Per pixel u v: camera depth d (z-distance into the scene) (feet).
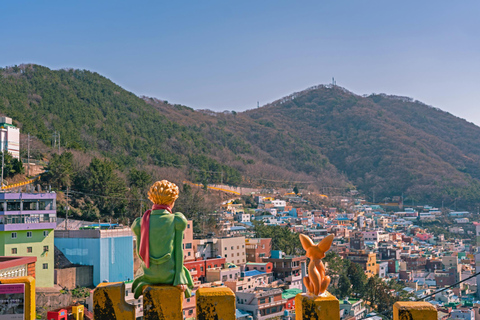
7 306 24.45
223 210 576.20
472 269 465.88
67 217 307.37
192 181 653.71
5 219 226.17
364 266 415.44
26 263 182.60
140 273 25.22
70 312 184.34
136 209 366.84
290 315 262.06
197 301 22.65
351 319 262.06
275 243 397.60
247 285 293.02
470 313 291.58
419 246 582.35
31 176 356.79
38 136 469.57
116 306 23.40
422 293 373.61
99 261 254.68
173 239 24.45
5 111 492.13
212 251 328.29
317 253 23.79
